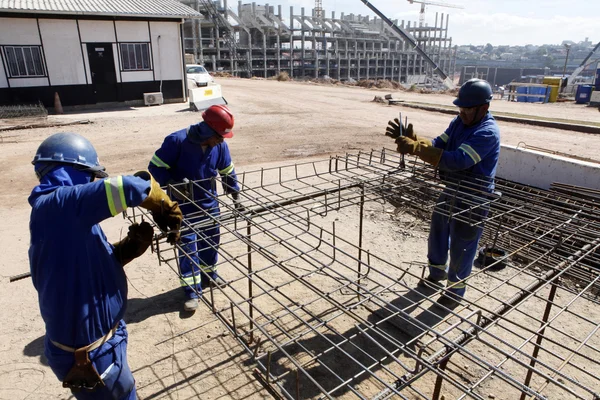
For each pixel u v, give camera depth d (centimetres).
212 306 270
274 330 397
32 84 1638
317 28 9975
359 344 382
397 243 577
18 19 1551
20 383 329
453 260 427
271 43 9181
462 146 378
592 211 417
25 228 612
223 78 3938
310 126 1427
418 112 1794
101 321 224
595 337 389
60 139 220
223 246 561
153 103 1884
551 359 365
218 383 335
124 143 1155
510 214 450
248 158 995
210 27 7806
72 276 209
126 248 245
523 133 1359
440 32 13725
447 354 226
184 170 400
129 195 203
